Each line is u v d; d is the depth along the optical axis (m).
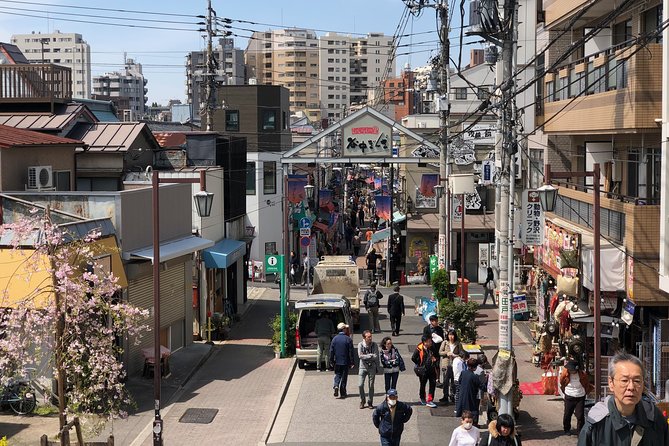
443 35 30.55
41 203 21.20
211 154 33.72
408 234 44.03
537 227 16.77
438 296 30.17
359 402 19.14
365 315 32.91
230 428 17.39
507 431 11.19
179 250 23.44
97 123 31.72
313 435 16.59
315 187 64.75
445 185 31.66
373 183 75.69
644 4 19.44
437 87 31.98
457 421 17.31
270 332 30.02
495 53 22.69
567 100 22.36
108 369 14.45
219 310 32.06
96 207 21.11
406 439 16.14
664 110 16.28
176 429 17.36
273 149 55.09
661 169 16.78
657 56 17.02
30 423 17.00
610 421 4.98
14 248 15.02
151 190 23.20
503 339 16.48
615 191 21.47
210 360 24.80
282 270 25.08
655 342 17.28
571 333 20.36
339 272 31.47
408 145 45.25
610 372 5.11
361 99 175.38
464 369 16.59
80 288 14.34
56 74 31.41
